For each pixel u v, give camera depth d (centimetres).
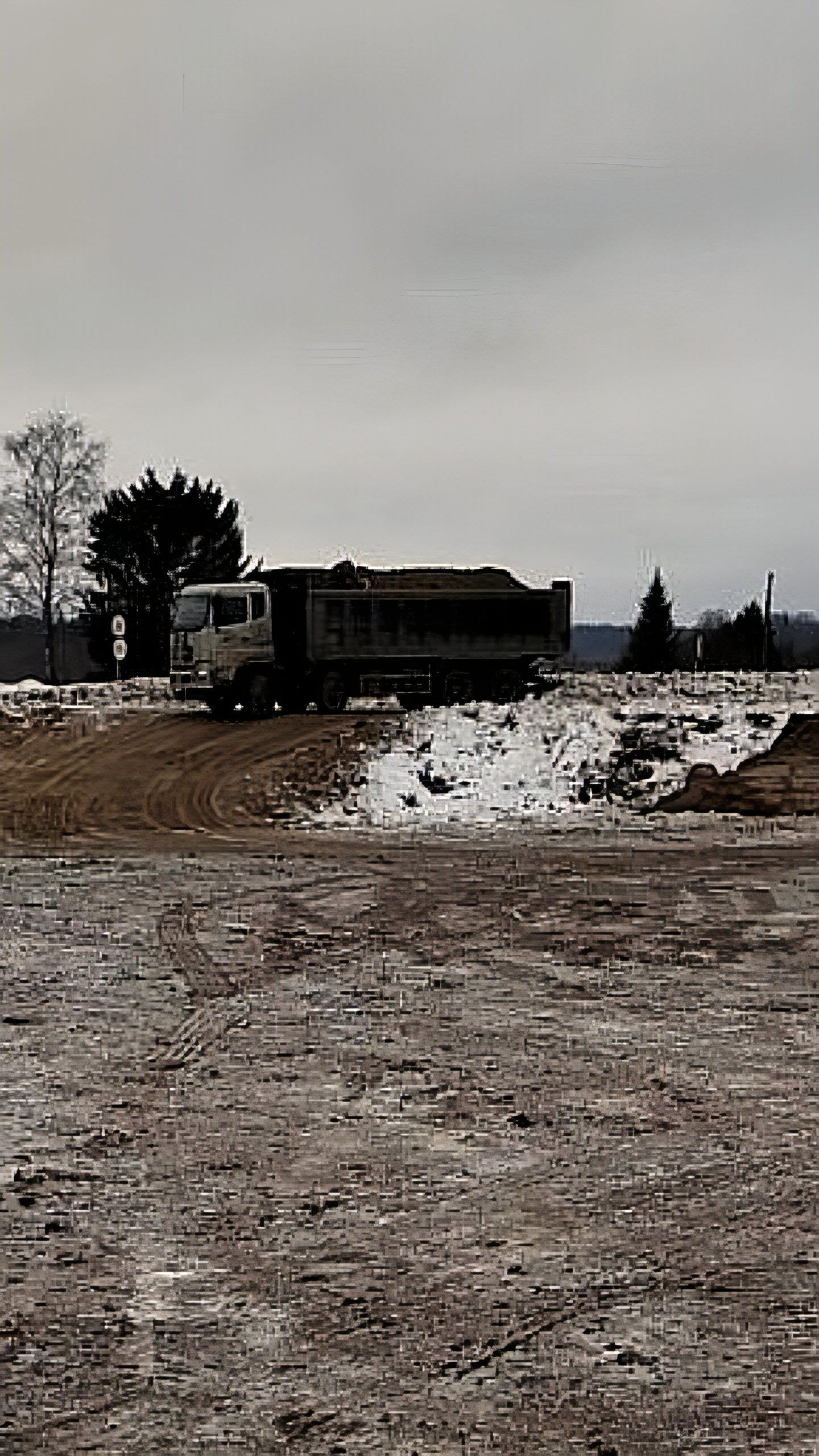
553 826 2589
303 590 3494
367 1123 889
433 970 1354
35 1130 872
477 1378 560
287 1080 985
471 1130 874
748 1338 593
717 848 2272
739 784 2850
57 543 6222
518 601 3625
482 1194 762
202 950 1438
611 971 1352
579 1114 907
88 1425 526
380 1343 588
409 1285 646
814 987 1284
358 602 3497
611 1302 628
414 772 2903
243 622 3469
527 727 3178
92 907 1691
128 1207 743
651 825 2594
